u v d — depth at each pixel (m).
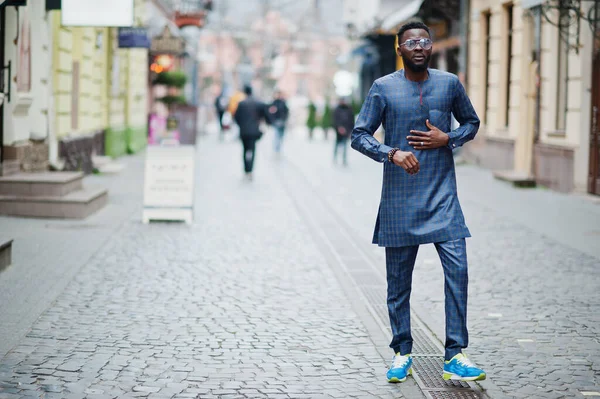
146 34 26.34
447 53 33.62
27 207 14.61
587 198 18.33
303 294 9.63
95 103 25.88
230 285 10.00
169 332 7.93
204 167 26.81
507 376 6.73
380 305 9.16
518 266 11.27
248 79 80.00
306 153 35.81
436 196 6.46
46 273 10.28
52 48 19.20
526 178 21.02
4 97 15.59
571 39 19.20
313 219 15.72
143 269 10.77
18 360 6.92
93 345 7.43
